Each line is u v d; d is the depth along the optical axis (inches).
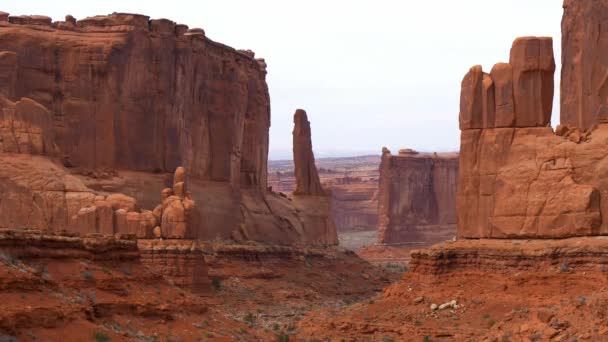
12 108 3100.4
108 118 3326.8
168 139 3398.1
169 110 3405.5
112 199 2994.6
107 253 1916.8
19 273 1673.2
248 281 3336.6
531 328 2156.7
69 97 3314.5
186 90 3523.6
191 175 3582.7
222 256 3449.8
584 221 2465.6
